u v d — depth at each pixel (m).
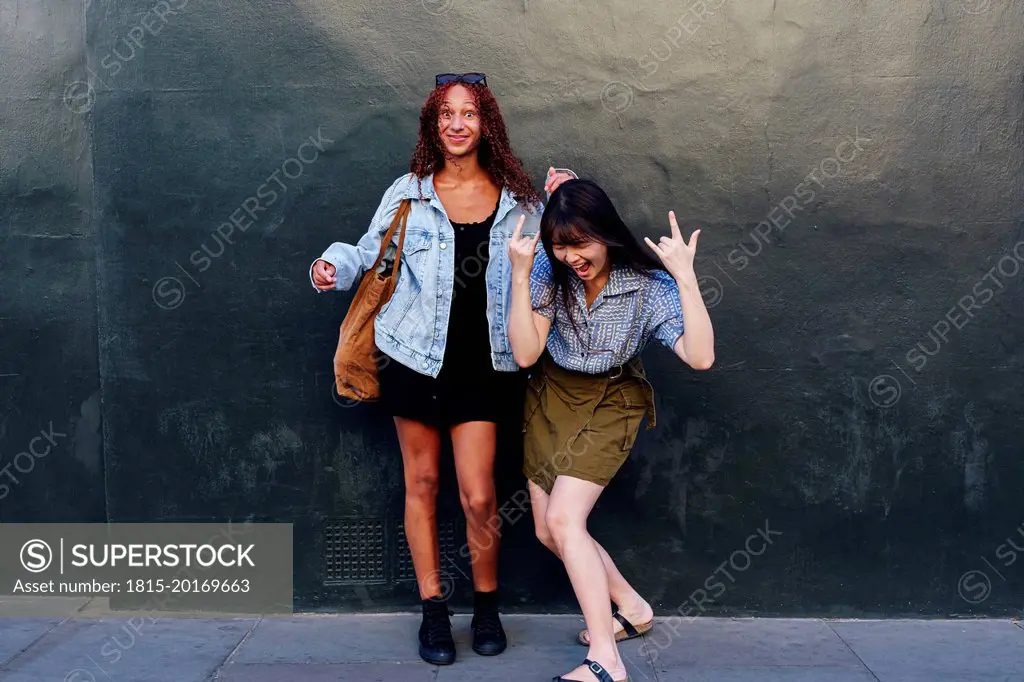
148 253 3.67
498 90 3.54
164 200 3.65
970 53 3.46
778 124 3.52
